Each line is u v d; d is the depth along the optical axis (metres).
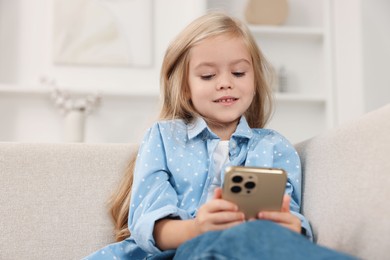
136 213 1.15
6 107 3.00
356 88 2.91
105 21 3.11
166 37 3.15
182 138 1.29
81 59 3.07
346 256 0.75
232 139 1.29
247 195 0.94
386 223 0.90
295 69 3.21
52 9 3.09
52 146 1.36
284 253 0.76
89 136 3.02
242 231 0.80
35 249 1.29
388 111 0.99
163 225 1.07
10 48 3.04
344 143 1.09
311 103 3.16
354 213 1.00
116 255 1.18
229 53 1.28
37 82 3.04
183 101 1.36
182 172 1.23
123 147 1.39
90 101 2.94
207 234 0.87
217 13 1.39
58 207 1.32
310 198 1.19
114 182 1.35
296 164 1.26
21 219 1.30
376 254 0.91
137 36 3.12
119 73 3.10
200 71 1.29
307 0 3.24
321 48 3.22
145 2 3.15
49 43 3.07
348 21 3.02
